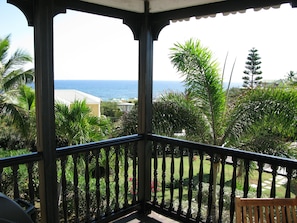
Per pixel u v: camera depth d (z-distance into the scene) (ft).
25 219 4.11
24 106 30.86
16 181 7.20
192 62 18.19
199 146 8.64
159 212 10.13
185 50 18.13
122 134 21.34
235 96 18.83
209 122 18.84
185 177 21.88
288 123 16.20
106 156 9.24
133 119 21.02
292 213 5.53
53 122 7.68
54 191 7.86
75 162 8.41
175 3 8.86
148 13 9.79
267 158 7.14
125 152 9.87
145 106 10.11
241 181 17.26
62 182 8.21
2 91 30.81
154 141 10.03
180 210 9.52
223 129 18.34
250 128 17.15
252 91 17.58
